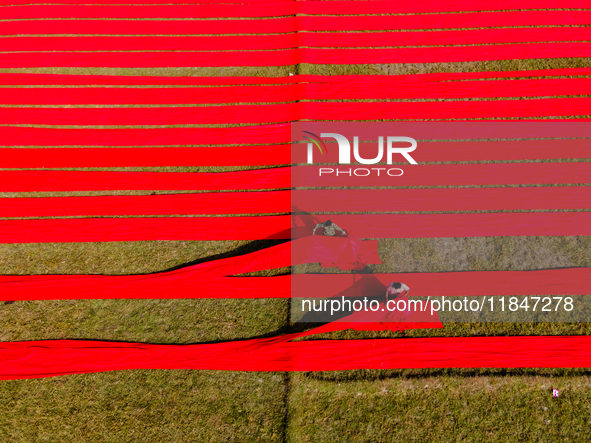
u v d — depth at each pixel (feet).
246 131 22.94
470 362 14.57
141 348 15.46
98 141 23.04
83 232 19.02
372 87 24.66
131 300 16.78
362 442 13.47
